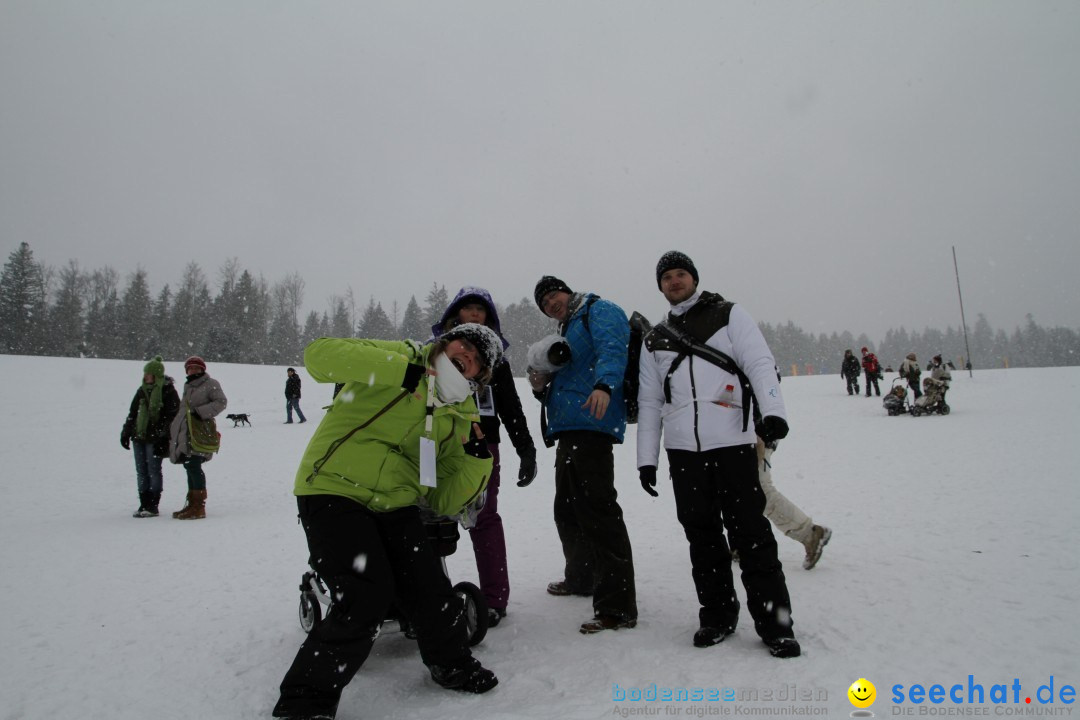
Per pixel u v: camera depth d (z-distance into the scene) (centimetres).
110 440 1407
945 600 312
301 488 242
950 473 730
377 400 251
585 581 371
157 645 298
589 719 208
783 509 384
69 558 495
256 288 7875
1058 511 498
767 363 278
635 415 346
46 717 227
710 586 286
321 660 213
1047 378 2275
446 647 242
